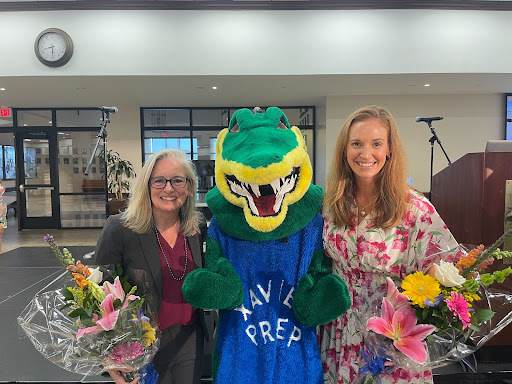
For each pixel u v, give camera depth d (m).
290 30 4.55
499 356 2.04
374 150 1.13
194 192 1.33
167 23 4.48
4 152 8.39
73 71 4.51
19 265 4.39
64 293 1.08
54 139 7.17
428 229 1.15
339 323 1.25
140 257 1.26
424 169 6.74
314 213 1.18
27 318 1.11
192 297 1.04
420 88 5.82
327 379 1.27
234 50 4.55
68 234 6.64
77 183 7.25
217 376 1.11
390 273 1.19
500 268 1.98
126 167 6.71
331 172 1.25
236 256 1.18
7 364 2.13
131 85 5.14
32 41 4.45
